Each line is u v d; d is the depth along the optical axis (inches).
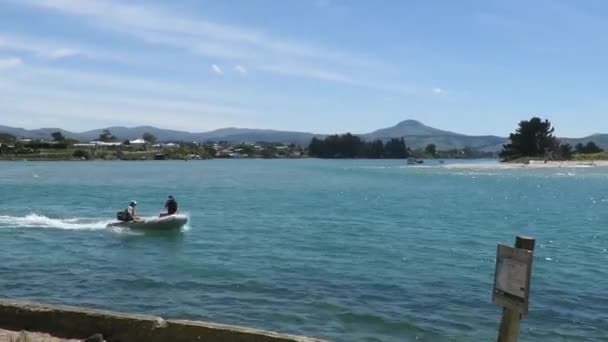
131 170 5147.6
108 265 851.4
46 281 730.8
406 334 527.2
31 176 3850.9
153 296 652.1
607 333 542.9
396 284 732.7
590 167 5743.1
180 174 4475.9
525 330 548.4
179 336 351.9
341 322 560.4
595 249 1073.5
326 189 2933.1
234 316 573.9
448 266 866.8
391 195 2546.8
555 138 7140.8
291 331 530.3
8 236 1170.0
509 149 7317.9
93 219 1503.4
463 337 520.4
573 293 701.9
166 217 1242.6
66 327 372.5
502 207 1989.4
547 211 1860.2
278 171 5457.7
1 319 383.6
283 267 838.5
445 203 2139.5
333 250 1014.4
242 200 2198.6
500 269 263.3
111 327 365.4
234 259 908.0
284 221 1501.0
